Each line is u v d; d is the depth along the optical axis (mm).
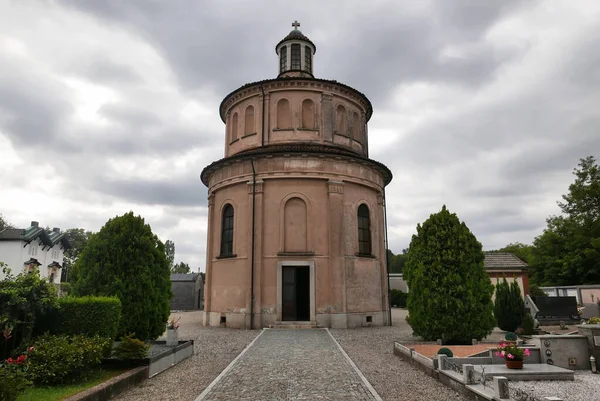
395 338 16625
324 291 20578
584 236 43469
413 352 11320
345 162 22375
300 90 24094
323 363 11281
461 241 14289
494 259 31047
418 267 14539
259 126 24078
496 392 7387
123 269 13828
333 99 24594
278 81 23953
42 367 8242
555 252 46531
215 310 22188
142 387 9039
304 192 21625
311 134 23625
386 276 23594
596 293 30891
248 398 7977
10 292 9156
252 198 21531
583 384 9477
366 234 23359
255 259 20766
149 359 10062
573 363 11133
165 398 8164
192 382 9477
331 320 20234
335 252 20953
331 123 24094
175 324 12898
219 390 8562
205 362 11867
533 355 11180
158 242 15141
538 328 19516
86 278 13461
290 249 21109
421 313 14156
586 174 45844
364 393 8320
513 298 19500
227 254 22438
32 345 9156
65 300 10531
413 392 8531
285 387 8766
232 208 22812
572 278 44312
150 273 14227
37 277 9945
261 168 21844
